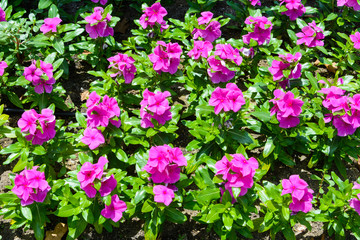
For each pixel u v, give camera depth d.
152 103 1.26
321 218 1.26
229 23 1.77
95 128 1.26
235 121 1.32
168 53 1.35
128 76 1.38
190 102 1.44
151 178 1.21
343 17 1.70
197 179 1.27
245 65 1.56
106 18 1.48
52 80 1.38
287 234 1.25
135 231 1.29
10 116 1.47
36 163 1.30
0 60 1.41
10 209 1.21
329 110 1.37
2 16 1.51
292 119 1.30
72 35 1.49
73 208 1.21
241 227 1.26
